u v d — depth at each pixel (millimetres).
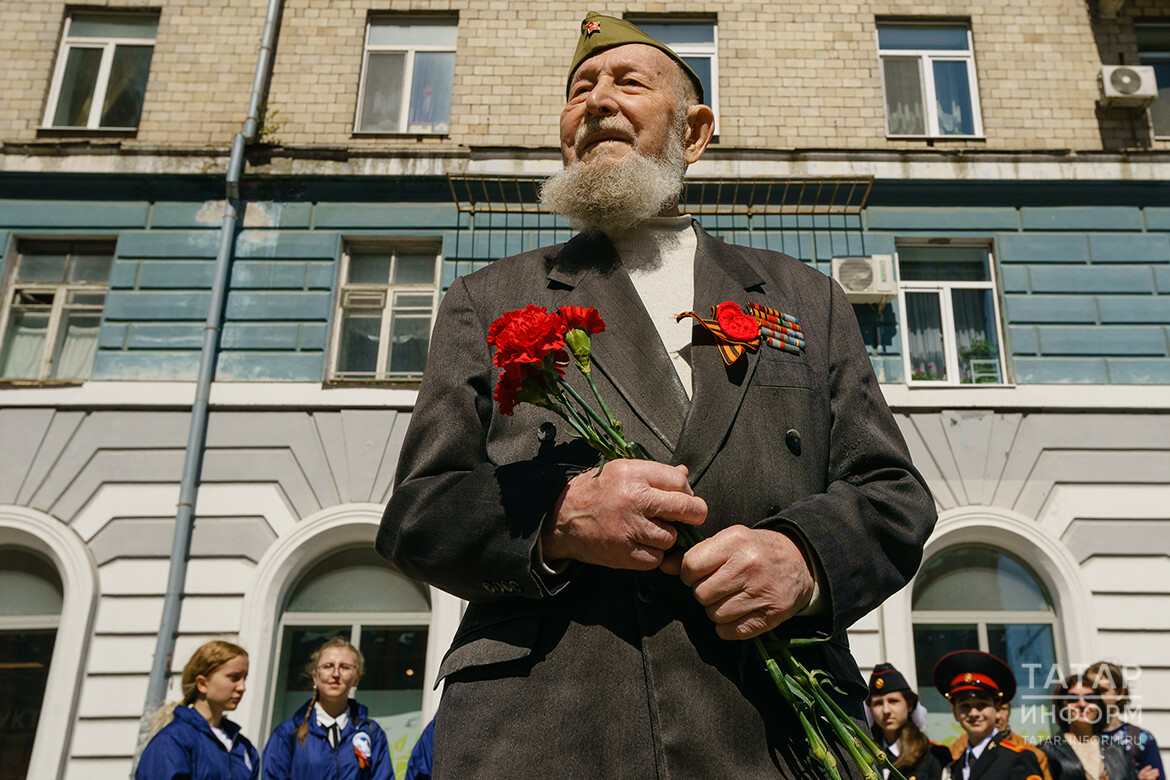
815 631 1090
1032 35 9945
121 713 7848
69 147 9484
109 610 8148
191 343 8984
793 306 1385
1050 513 8383
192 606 8109
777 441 1195
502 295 1382
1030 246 9203
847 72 9891
